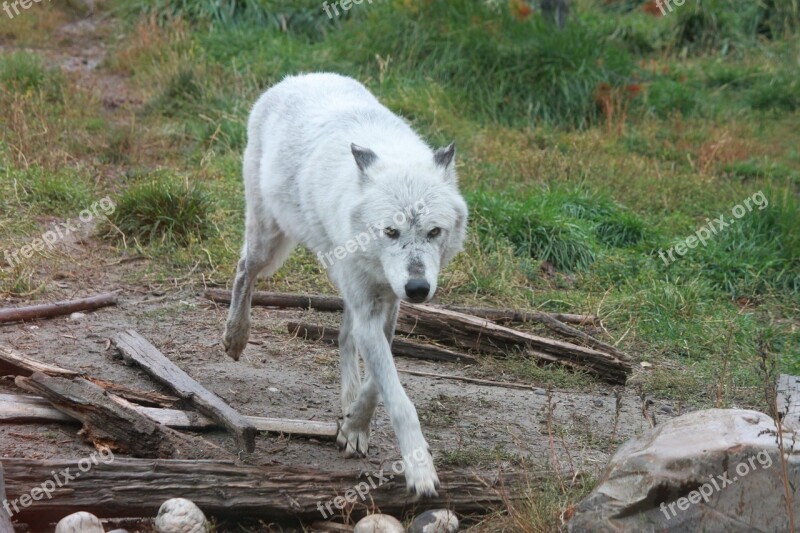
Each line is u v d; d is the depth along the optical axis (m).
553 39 19.72
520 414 8.95
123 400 7.67
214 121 16.77
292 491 6.60
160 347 9.62
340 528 6.61
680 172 17.50
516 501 6.84
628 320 11.97
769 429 6.05
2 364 8.03
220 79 18.39
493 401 9.22
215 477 6.52
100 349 9.28
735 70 23.05
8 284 10.59
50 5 22.98
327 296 11.24
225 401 8.51
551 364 10.31
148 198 12.58
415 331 10.52
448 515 6.54
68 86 17.69
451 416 8.72
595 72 19.69
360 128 7.76
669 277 13.30
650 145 18.50
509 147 16.97
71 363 8.84
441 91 18.39
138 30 20.75
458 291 12.16
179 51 19.72
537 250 13.49
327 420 8.38
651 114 19.80
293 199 8.02
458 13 20.19
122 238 12.30
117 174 14.71
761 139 19.80
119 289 11.07
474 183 15.14
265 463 7.32
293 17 21.69
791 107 22.08
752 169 17.89
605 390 10.01
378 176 6.95
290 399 8.78
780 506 5.92
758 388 9.90
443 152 7.31
